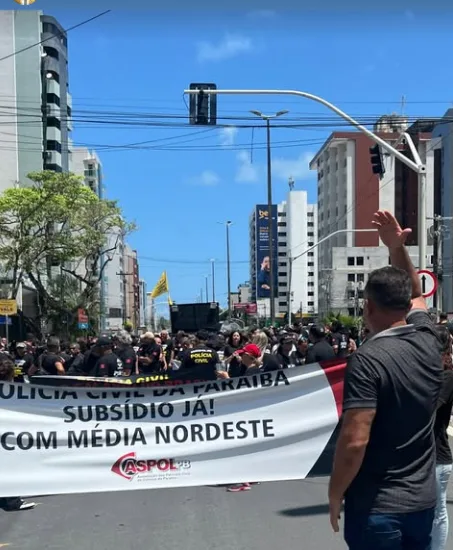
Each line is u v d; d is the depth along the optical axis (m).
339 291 99.19
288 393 5.52
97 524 5.84
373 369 2.63
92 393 5.41
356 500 2.67
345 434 2.61
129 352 12.16
